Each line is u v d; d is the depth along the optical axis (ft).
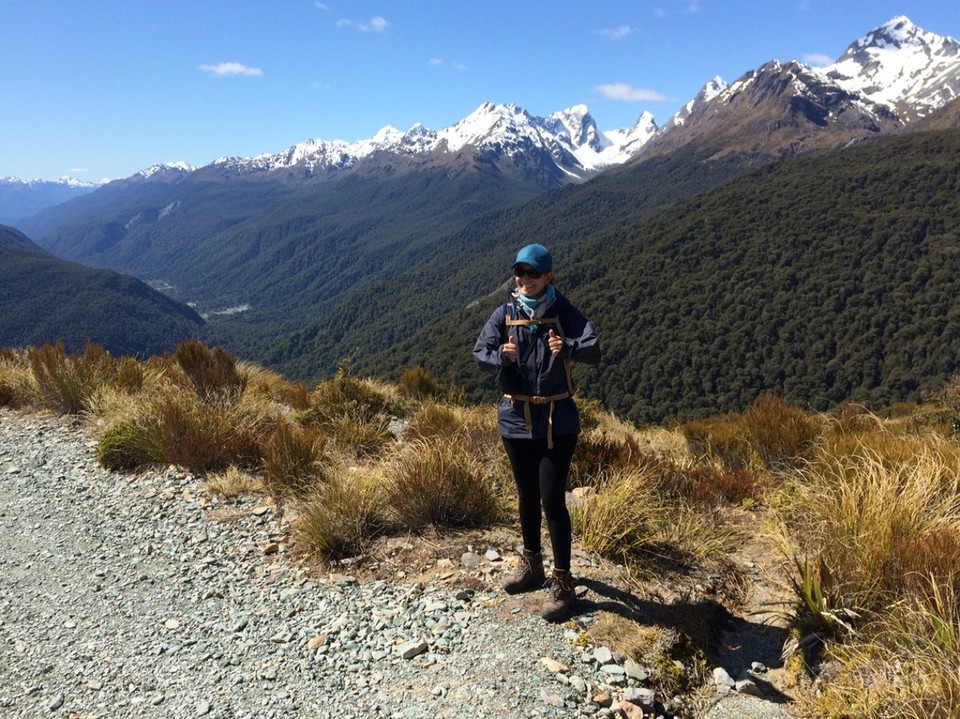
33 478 18.81
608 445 19.61
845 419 23.39
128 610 11.51
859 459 15.76
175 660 9.83
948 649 7.77
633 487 14.30
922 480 12.52
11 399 27.61
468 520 14.43
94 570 13.16
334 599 11.53
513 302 10.37
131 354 32.12
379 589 11.77
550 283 10.30
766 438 20.21
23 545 14.48
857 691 8.13
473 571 12.15
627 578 11.58
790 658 9.52
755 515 15.40
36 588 12.45
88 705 8.79
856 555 10.39
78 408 26.27
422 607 10.97
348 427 23.90
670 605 10.85
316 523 13.51
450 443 18.24
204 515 15.74
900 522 10.85
